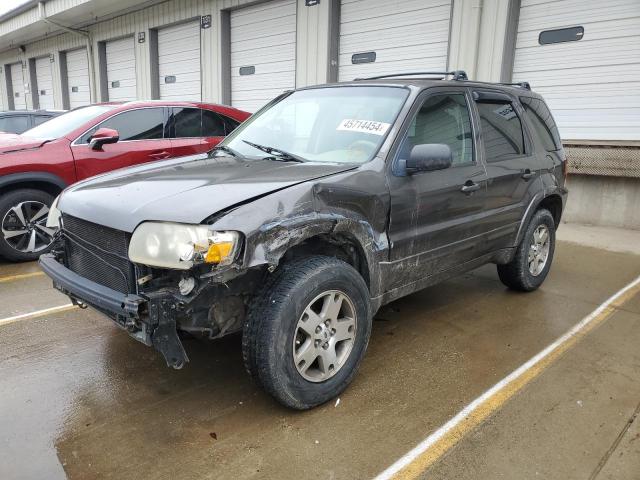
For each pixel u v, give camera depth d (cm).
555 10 793
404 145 329
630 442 260
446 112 371
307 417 278
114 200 275
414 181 327
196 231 237
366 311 299
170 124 652
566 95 802
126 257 258
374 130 334
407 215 322
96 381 313
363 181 297
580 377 326
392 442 258
